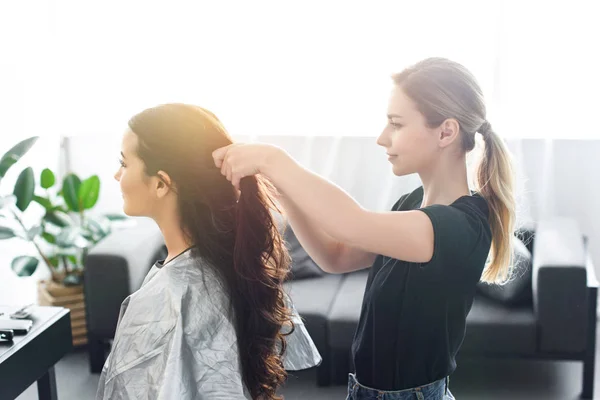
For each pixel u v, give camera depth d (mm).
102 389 1259
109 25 3617
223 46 3584
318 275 3254
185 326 1151
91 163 3744
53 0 3584
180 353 1131
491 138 1297
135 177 1210
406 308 1225
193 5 3562
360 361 1310
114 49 3639
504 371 3059
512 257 1478
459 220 1172
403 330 1235
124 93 3680
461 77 1231
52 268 3354
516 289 2824
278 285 1281
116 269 2904
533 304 2848
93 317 2957
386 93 3514
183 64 3627
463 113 1216
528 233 3164
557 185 3482
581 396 2812
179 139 1197
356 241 1109
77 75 3672
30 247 3559
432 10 3408
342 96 3545
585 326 2693
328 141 3537
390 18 3441
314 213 1100
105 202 3775
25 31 3410
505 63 3387
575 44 3369
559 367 3098
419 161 1257
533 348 2725
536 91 3422
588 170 3447
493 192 1300
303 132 3609
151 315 1155
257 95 3604
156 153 1190
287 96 3588
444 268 1158
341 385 2906
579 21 3348
